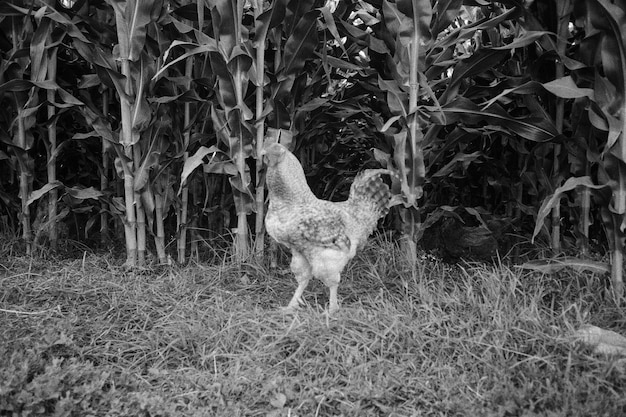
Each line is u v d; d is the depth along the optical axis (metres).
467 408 2.63
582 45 3.71
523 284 3.84
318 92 5.22
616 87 3.58
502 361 2.91
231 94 4.27
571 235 5.49
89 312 3.72
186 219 4.91
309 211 3.49
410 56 4.11
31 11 4.38
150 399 2.64
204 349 3.16
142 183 4.50
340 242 3.49
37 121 5.20
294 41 4.32
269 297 4.04
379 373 2.89
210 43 4.23
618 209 3.62
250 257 4.51
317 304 3.60
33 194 4.54
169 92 4.66
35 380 2.56
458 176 5.12
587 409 2.47
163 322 3.52
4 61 4.57
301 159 5.18
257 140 4.43
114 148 4.58
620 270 3.73
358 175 3.73
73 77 5.16
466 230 4.82
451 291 3.95
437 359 2.99
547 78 4.43
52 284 4.12
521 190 5.11
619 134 3.54
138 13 4.18
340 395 2.77
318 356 3.03
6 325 3.38
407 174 4.23
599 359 2.88
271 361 3.07
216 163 4.36
